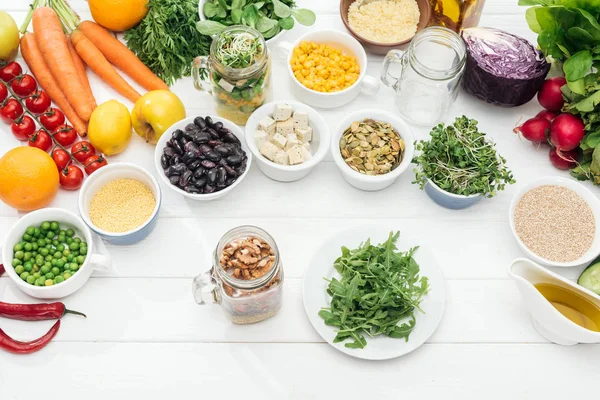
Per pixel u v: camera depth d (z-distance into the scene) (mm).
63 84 1801
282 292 1543
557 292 1507
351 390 1516
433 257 1620
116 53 1855
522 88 1741
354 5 1947
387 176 1649
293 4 1934
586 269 1596
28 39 1830
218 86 1673
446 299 1625
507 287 1645
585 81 1659
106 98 1881
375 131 1711
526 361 1560
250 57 1630
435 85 1746
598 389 1533
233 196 1743
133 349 1548
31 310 1529
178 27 1828
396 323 1547
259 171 1785
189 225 1700
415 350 1562
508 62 1751
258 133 1691
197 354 1546
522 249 1620
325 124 1713
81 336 1555
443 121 1862
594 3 1601
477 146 1660
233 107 1745
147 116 1694
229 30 1662
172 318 1581
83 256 1576
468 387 1526
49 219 1601
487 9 2029
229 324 1579
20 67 1822
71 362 1528
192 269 1645
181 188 1634
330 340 1512
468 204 1695
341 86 1827
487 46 1772
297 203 1740
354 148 1689
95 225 1616
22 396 1488
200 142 1644
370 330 1527
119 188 1665
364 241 1645
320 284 1596
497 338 1582
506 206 1748
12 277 1513
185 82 1894
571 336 1463
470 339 1579
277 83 1910
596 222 1644
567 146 1691
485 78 1752
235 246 1469
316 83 1811
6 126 1803
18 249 1563
